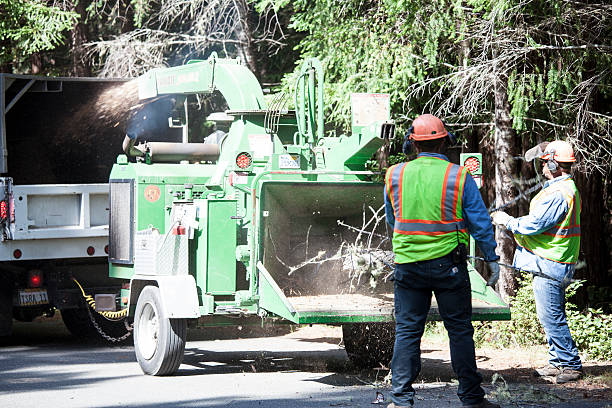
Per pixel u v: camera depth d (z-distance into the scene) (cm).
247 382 1172
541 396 1002
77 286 1678
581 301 1866
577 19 1502
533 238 1130
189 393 1089
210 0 2306
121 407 1009
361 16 1736
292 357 1445
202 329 1858
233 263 1210
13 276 1641
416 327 873
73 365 1376
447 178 858
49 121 1903
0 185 1584
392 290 1286
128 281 1468
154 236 1300
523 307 1482
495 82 1509
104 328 1688
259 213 1162
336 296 1240
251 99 1421
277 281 1259
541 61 1580
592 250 1934
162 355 1212
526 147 1773
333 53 1722
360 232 1202
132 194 1416
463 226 861
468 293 865
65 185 1625
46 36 2328
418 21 1549
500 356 1364
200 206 1224
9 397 1087
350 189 1242
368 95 1236
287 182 1178
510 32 1505
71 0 2517
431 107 1669
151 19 2703
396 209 878
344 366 1334
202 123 2522
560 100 1534
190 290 1202
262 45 2458
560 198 1101
